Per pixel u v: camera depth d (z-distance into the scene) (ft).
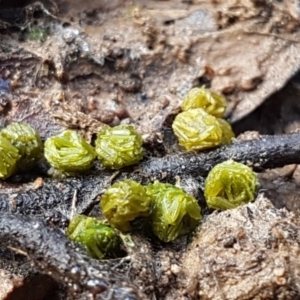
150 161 0.24
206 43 0.29
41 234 0.18
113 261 0.20
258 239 0.19
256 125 0.29
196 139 0.24
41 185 0.23
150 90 0.29
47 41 0.28
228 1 0.28
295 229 0.19
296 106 0.29
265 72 0.28
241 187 0.22
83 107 0.28
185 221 0.21
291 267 0.18
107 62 0.29
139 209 0.20
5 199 0.22
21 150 0.23
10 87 0.27
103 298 0.17
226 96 0.28
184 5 0.29
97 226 0.20
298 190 0.26
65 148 0.23
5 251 0.20
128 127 0.24
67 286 0.18
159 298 0.20
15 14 0.29
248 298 0.19
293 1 0.27
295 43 0.28
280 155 0.24
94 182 0.23
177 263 0.20
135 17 0.29
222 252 0.19
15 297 0.20
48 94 0.27
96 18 0.29
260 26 0.28
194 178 0.24
